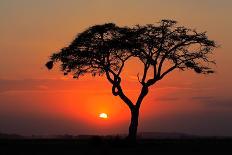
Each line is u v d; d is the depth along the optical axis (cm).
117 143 8669
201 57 9881
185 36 9756
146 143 9494
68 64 9888
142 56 9544
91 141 8862
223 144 9225
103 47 9588
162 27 9769
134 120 9394
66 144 9175
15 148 8112
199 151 7688
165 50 9644
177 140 10662
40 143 9562
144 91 9456
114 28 9788
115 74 9588
